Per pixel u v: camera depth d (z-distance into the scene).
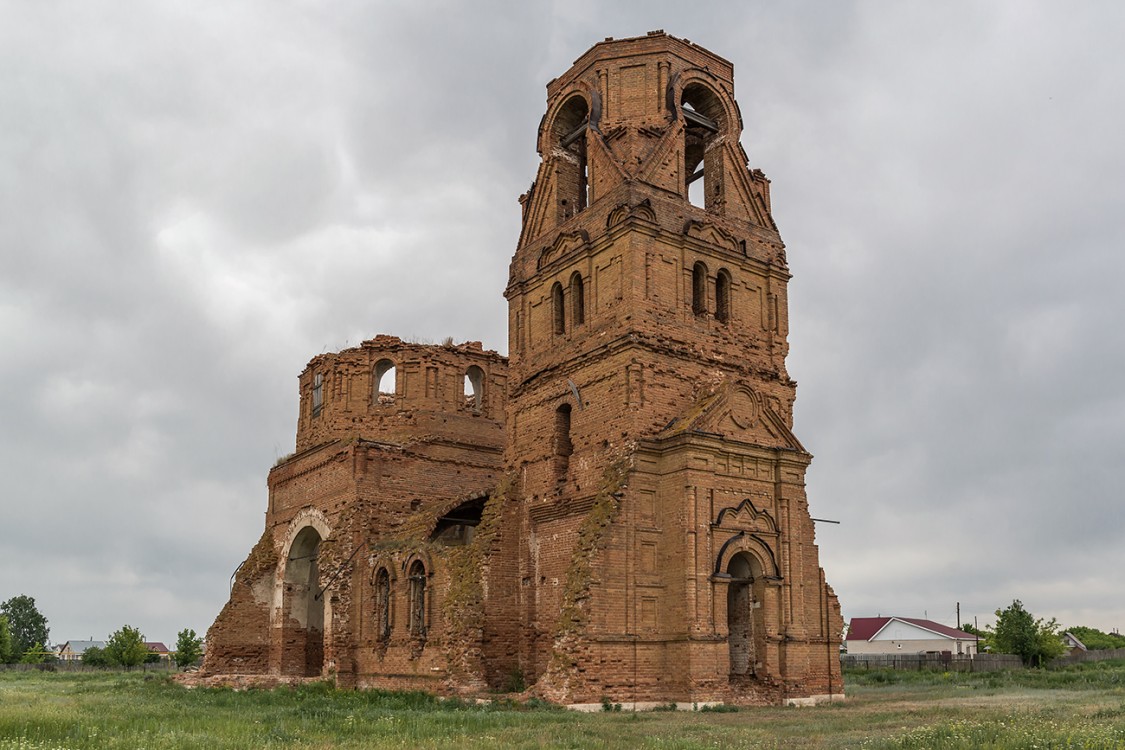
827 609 36.44
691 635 32.12
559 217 41.28
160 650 159.38
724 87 41.84
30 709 28.17
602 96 40.34
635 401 34.69
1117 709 26.22
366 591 44.06
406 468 48.34
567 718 27.59
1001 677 52.69
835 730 24.02
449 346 53.69
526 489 39.06
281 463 54.25
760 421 36.44
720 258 38.78
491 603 37.09
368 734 23.28
